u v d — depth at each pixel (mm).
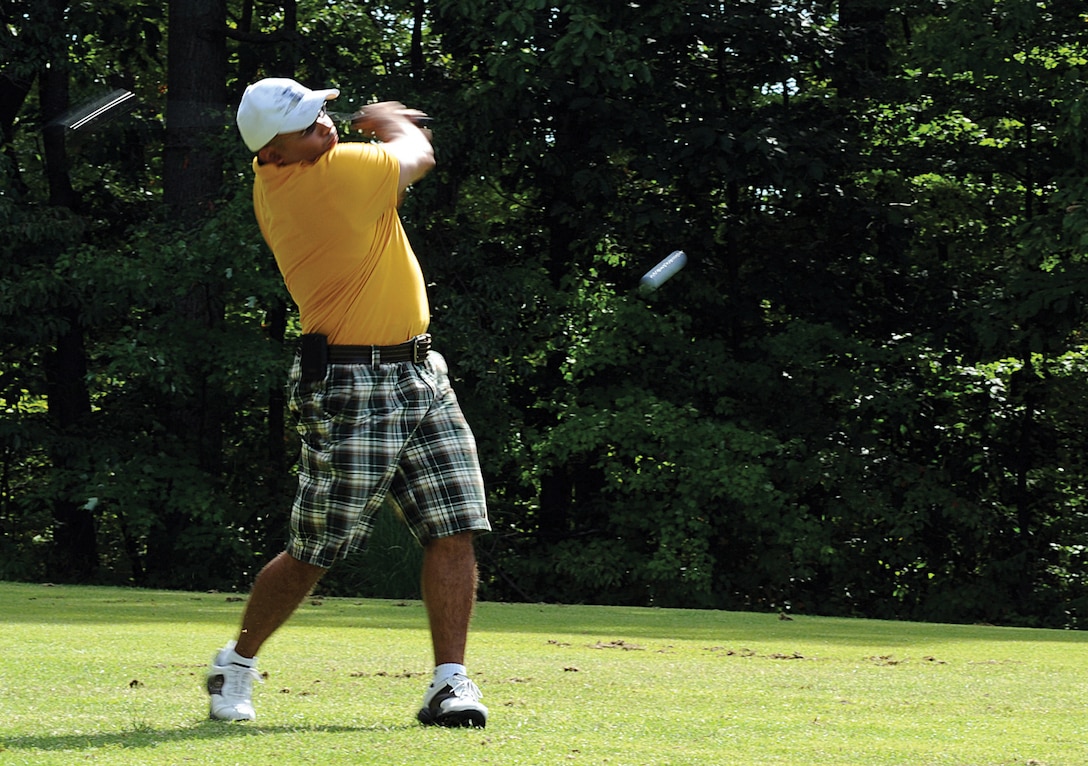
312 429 6613
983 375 29594
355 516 6621
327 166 6379
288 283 6645
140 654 9430
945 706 7742
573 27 26266
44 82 30250
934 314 31656
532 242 32500
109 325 31234
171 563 29328
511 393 31438
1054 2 28281
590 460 30875
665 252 30594
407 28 34562
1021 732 6715
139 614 13984
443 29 30188
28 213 28203
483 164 29453
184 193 29438
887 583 30156
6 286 27266
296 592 6688
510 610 17156
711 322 31797
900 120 31562
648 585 28359
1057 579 29859
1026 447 30844
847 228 30938
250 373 27672
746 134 27719
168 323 28312
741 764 5535
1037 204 32469
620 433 27812
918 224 31953
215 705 6496
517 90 27656
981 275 32500
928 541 30328
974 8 27281
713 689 8312
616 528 29281
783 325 31688
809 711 7371
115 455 28594
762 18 28656
